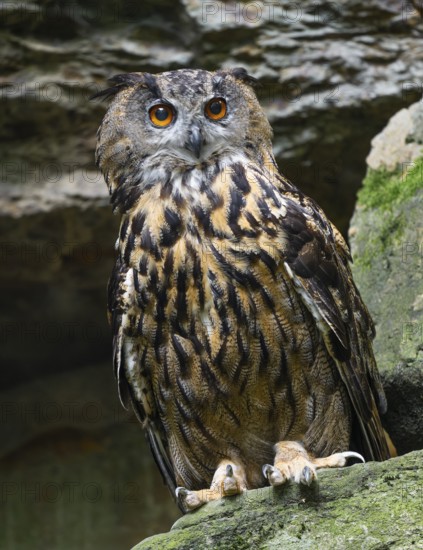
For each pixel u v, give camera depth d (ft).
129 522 56.85
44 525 56.90
